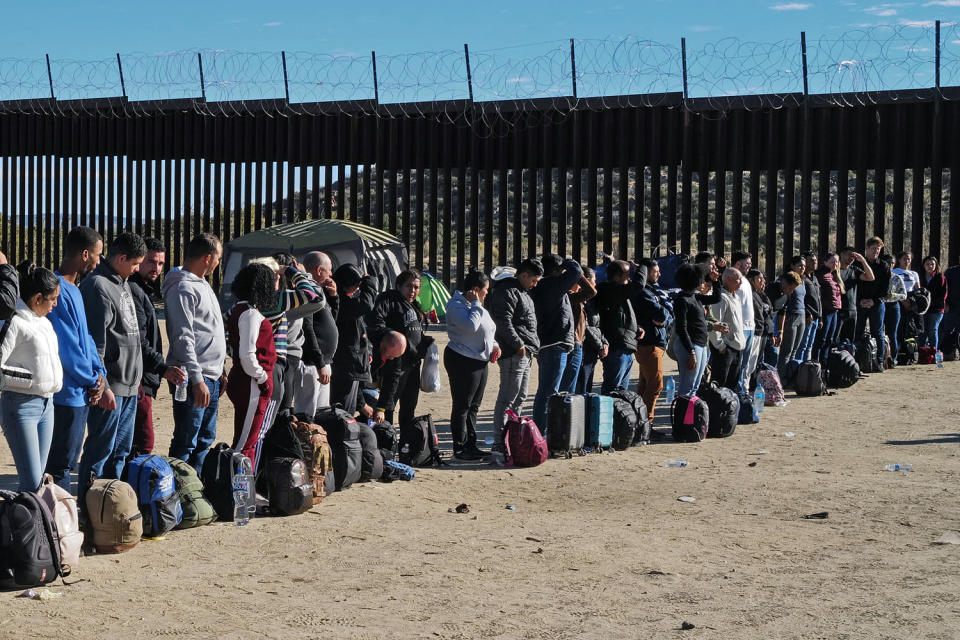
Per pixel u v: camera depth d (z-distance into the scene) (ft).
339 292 28.96
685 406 34.76
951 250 62.49
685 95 67.41
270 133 80.38
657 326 35.60
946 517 23.82
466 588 17.94
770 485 27.68
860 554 20.52
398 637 15.34
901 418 39.60
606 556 20.24
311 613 16.42
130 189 87.15
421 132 75.56
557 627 15.90
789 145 65.72
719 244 67.26
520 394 31.30
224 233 82.69
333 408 26.53
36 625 15.53
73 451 20.38
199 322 22.93
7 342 18.19
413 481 27.53
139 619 15.96
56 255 90.68
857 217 64.59
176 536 21.20
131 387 21.36
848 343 51.44
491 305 31.14
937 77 62.44
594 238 70.79
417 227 75.77
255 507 23.13
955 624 16.08
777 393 42.93
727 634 15.62
